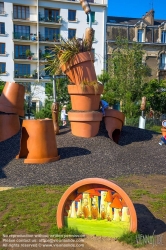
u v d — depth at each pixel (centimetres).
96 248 376
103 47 4278
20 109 1020
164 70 4400
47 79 4084
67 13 4388
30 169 761
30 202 550
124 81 2517
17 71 4281
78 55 970
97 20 4306
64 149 887
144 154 908
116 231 390
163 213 494
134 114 2273
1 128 942
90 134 962
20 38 4259
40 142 806
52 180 700
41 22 4278
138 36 4394
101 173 753
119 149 913
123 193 383
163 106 2822
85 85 959
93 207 396
